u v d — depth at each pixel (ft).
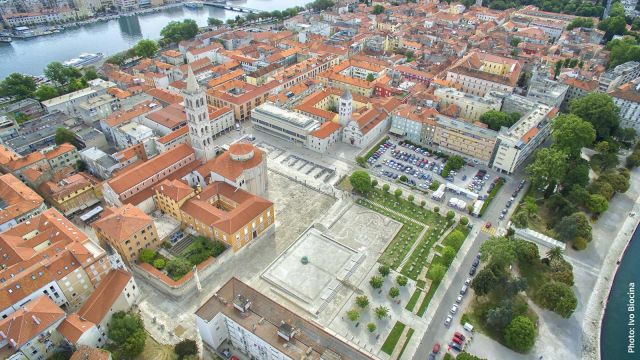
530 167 638.12
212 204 576.61
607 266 522.47
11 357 364.38
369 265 515.09
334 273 501.56
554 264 490.90
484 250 485.97
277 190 639.76
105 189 574.15
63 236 478.18
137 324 414.62
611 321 467.93
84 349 367.04
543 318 457.68
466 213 600.80
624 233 572.10
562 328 448.24
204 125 618.85
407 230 568.00
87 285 451.12
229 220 507.30
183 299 469.16
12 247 463.01
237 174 581.12
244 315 396.57
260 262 517.96
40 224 503.61
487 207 611.47
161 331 434.30
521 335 410.52
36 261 442.09
